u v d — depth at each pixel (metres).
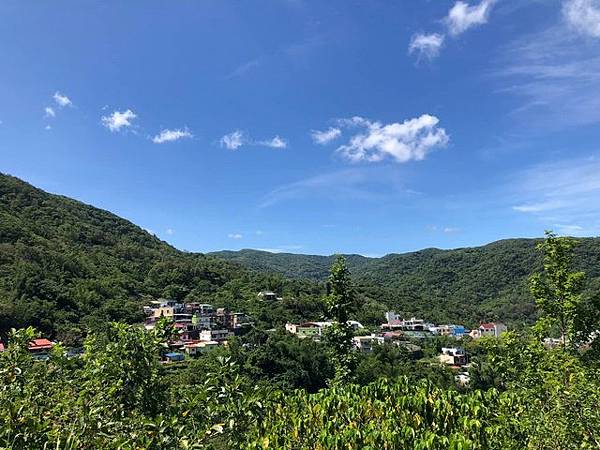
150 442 4.11
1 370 4.82
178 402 5.35
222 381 5.05
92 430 4.36
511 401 6.83
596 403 6.06
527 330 11.03
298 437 5.66
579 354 10.02
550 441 6.05
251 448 5.07
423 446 5.06
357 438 5.32
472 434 5.77
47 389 5.17
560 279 10.79
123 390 5.54
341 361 13.27
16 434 3.75
